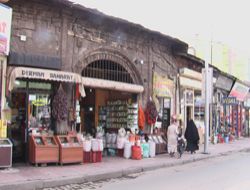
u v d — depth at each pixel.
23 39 13.52
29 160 13.30
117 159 15.98
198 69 25.48
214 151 21.20
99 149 14.87
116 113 19.03
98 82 15.73
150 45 19.62
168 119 21.52
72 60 15.20
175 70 22.30
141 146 16.83
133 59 18.44
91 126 18.88
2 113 12.68
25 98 13.82
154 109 19.12
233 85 32.66
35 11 13.89
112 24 16.75
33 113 14.01
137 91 18.17
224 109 31.38
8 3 13.07
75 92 15.00
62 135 14.05
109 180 12.04
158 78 20.25
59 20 14.73
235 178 12.04
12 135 13.70
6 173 11.51
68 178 11.22
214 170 14.18
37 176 11.20
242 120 36.62
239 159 18.31
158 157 17.34
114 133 17.89
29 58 13.36
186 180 11.77
